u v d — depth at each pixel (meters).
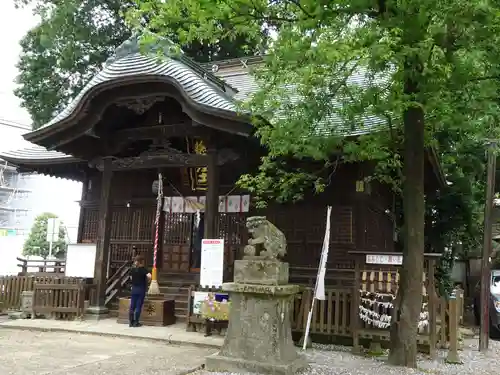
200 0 6.30
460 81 6.36
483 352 9.98
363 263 9.05
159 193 13.93
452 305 8.50
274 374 6.61
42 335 10.00
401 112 7.05
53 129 11.95
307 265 12.19
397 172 11.05
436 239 16.02
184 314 11.91
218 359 7.02
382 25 6.14
